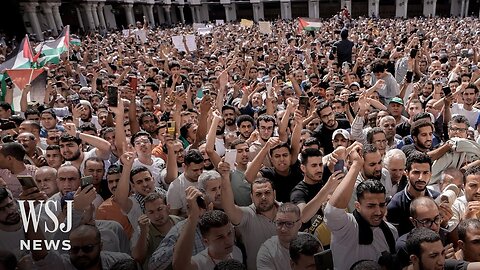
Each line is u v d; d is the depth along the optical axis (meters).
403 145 5.24
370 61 11.98
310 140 4.71
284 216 3.16
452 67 11.04
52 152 4.94
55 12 32.97
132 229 3.91
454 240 3.32
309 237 2.82
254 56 14.65
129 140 5.74
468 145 4.41
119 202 3.91
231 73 11.91
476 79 8.80
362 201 3.16
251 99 8.29
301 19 23.52
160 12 55.38
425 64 10.89
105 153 5.21
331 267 2.39
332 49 13.19
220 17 63.84
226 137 5.67
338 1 57.31
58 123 7.13
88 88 9.71
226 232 3.06
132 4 44.56
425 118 4.81
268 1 59.59
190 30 34.28
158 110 8.17
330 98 7.82
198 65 13.23
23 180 3.29
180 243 2.96
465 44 15.56
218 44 21.56
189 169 4.18
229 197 3.56
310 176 3.99
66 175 4.00
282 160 4.39
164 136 4.97
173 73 9.85
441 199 3.75
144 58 15.25
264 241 3.57
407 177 3.70
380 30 24.81
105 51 19.05
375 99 7.09
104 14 44.12
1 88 8.72
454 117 5.14
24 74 8.64
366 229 3.18
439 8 54.66
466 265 2.78
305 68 12.53
